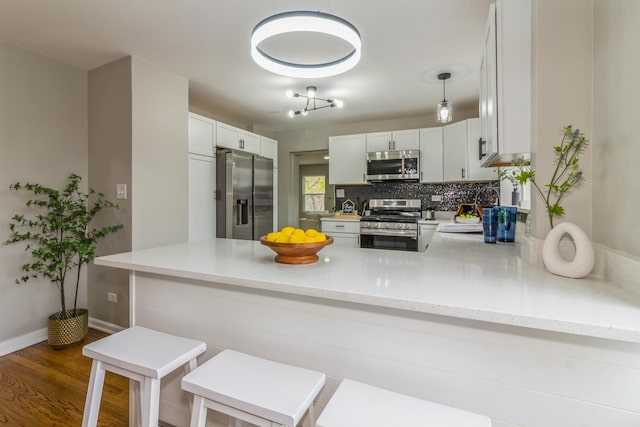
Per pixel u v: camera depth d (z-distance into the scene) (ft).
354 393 2.95
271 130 17.21
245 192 12.20
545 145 4.15
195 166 10.61
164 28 7.24
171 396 4.87
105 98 9.00
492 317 2.67
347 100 12.12
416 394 3.34
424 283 3.52
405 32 7.38
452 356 3.19
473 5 6.39
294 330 3.97
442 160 13.20
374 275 3.91
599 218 3.74
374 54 8.45
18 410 5.63
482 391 3.08
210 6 6.43
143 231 8.82
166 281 4.86
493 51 4.75
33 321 8.22
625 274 3.14
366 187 15.84
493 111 4.77
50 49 8.17
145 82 8.86
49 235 8.45
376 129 15.30
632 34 3.05
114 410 5.63
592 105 3.91
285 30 4.25
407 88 10.89
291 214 17.42
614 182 3.41
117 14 6.70
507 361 2.98
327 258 5.02
